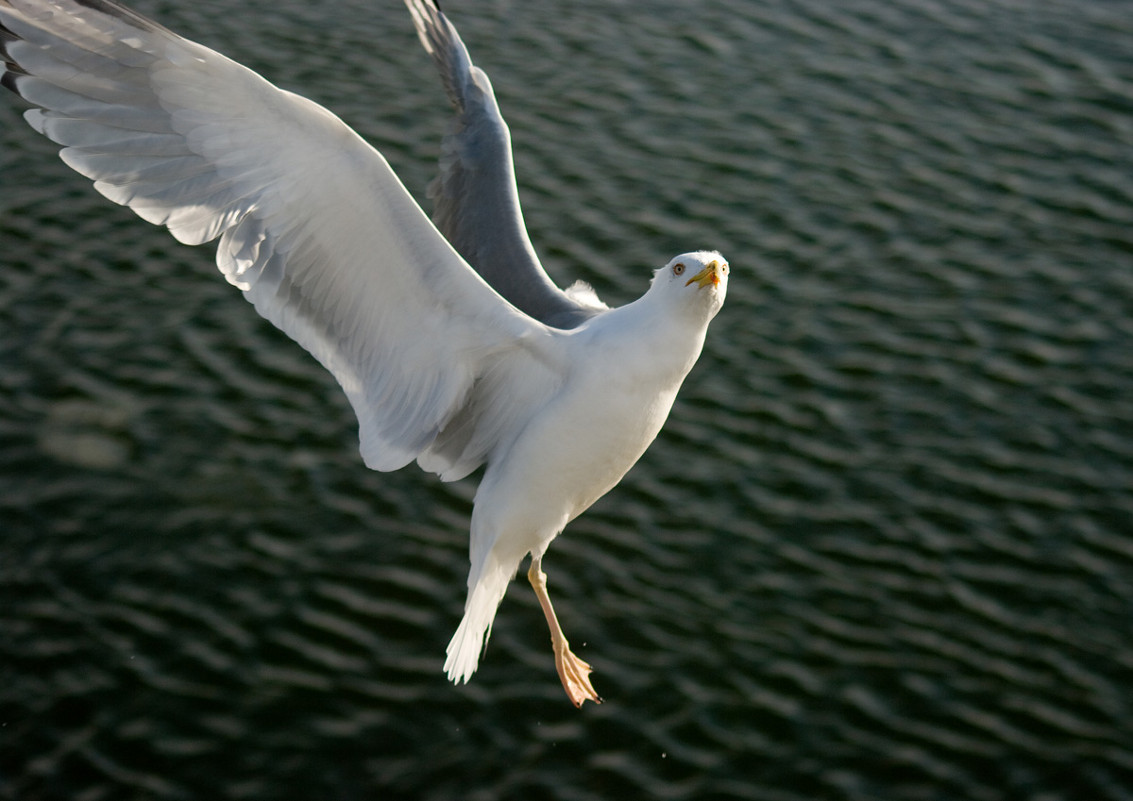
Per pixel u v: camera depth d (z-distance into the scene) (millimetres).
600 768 10609
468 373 6359
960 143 17672
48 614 11664
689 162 16969
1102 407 14062
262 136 5531
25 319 14602
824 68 18953
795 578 12188
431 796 10391
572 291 7578
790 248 15805
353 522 12680
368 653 11469
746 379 14180
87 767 10484
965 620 11852
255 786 10414
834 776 10578
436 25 8172
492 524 6605
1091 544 12594
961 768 10609
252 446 13359
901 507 12891
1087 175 17297
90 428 13383
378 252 5891
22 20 5207
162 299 15094
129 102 5426
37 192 16484
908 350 14617
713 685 11234
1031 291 15500
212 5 19688
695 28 19734
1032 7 20547
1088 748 10789
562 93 18047
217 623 11664
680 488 13008
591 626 11695
